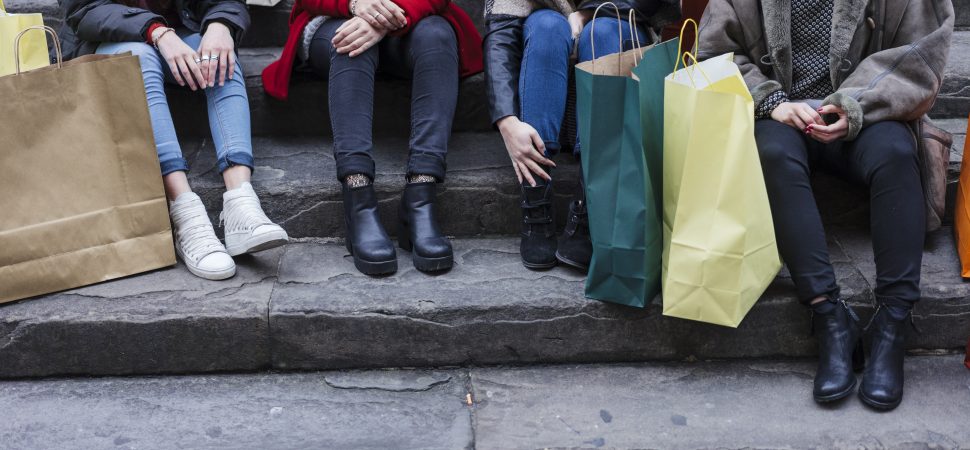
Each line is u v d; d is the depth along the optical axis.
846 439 2.08
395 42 2.57
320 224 2.61
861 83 2.29
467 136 2.93
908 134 2.27
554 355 2.34
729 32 2.43
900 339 2.21
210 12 2.60
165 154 2.45
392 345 2.30
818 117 2.27
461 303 2.28
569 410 2.18
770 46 2.37
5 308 2.25
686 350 2.36
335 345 2.29
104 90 2.24
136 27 2.50
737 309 2.16
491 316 2.29
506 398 2.22
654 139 2.21
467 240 2.64
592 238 2.22
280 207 2.59
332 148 2.86
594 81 2.09
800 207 2.22
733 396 2.24
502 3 2.58
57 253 2.29
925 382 2.27
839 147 2.36
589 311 2.30
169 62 2.51
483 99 2.90
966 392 2.23
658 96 2.21
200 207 2.45
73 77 2.21
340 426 2.12
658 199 2.27
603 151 2.15
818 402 2.19
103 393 2.23
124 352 2.26
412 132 2.48
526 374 2.32
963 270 2.38
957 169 2.59
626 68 2.29
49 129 2.22
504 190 2.61
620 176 2.15
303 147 2.87
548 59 2.43
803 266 2.22
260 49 3.18
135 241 2.37
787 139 2.27
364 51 2.45
